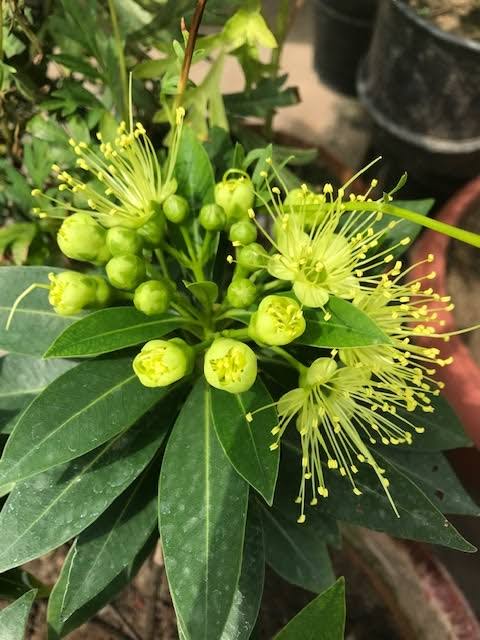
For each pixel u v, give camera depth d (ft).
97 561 0.54
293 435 0.61
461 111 1.16
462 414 0.85
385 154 1.34
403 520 0.58
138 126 0.52
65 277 0.49
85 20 0.69
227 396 0.50
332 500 0.60
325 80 1.70
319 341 0.46
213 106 0.74
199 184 0.58
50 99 0.74
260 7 0.70
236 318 0.53
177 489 0.49
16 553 0.49
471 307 1.05
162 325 0.51
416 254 1.02
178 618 0.47
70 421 0.47
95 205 0.54
